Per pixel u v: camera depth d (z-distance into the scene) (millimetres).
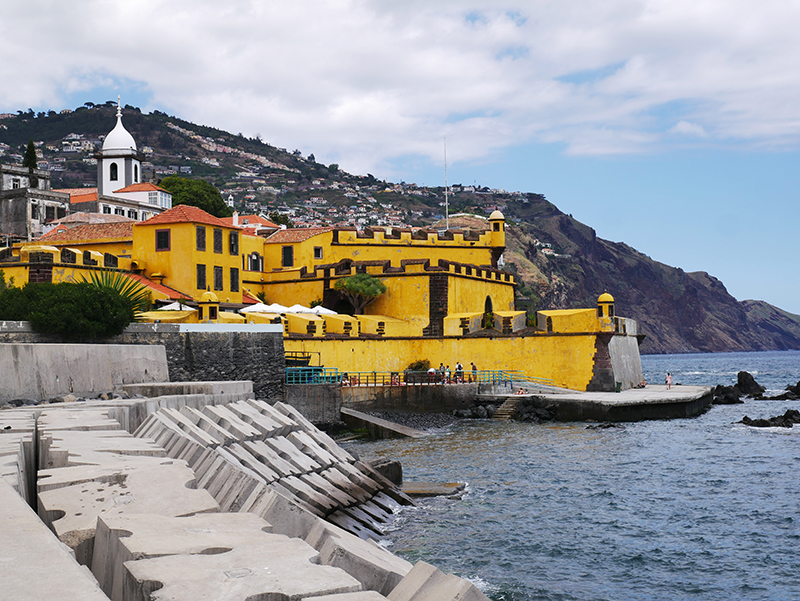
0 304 41688
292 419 33656
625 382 71938
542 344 68062
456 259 84062
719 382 138375
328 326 65125
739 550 25203
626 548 25344
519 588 21391
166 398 29203
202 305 58219
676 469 39312
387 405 59844
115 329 42469
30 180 121375
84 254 61656
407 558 23703
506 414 61500
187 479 10672
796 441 49156
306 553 6652
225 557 6457
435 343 69875
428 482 35125
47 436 15250
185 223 68688
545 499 32250
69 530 8188
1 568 5332
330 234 82250
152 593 5539
